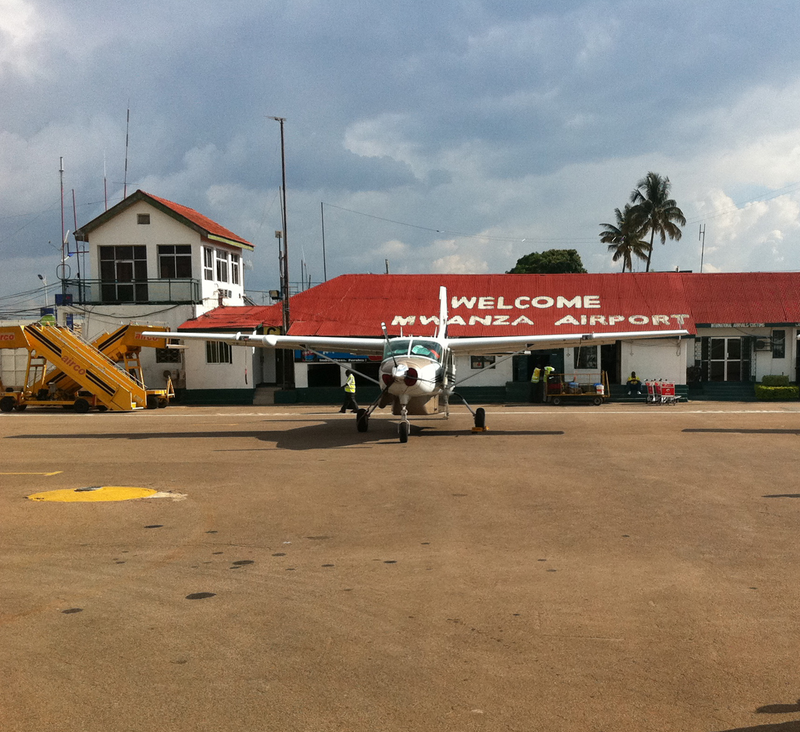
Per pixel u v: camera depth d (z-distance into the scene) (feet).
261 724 14.07
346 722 14.11
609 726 13.87
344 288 115.65
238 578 23.29
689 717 14.19
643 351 102.63
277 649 17.57
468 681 15.76
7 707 14.87
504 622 19.10
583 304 108.78
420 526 29.96
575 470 43.75
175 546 27.35
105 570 24.35
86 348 93.30
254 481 41.09
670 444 55.62
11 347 92.99
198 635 18.51
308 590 21.97
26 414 89.30
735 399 103.50
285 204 103.55
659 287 111.65
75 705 14.93
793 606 20.12
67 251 113.60
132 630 18.92
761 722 13.97
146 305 108.68
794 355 104.83
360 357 104.68
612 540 27.43
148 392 96.58
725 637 17.99
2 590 22.34
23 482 42.04
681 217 218.18
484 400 104.22
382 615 19.72
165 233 111.14
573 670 16.25
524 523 30.32
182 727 13.99
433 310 108.99
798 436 60.23
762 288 109.70
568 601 20.65
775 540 27.27
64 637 18.49
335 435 63.36
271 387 111.65
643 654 17.04
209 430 68.74
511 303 110.11
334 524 30.58
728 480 40.16
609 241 228.84
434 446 55.26
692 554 25.41
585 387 97.81
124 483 41.14
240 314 111.45
